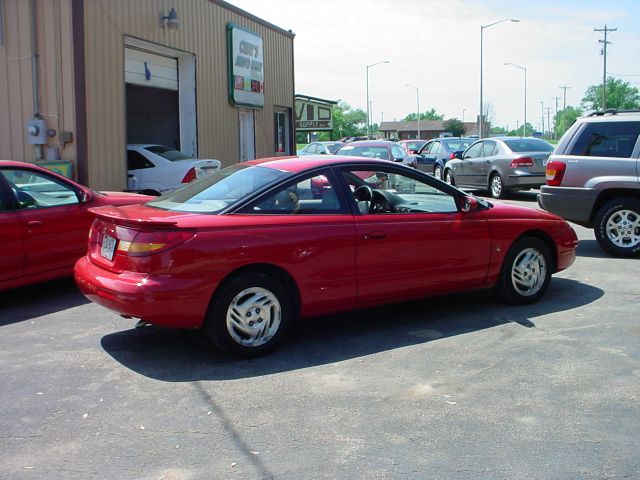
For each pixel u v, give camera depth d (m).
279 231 5.16
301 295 5.30
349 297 5.53
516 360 5.02
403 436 3.81
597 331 5.70
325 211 5.46
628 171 8.66
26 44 11.53
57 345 5.53
